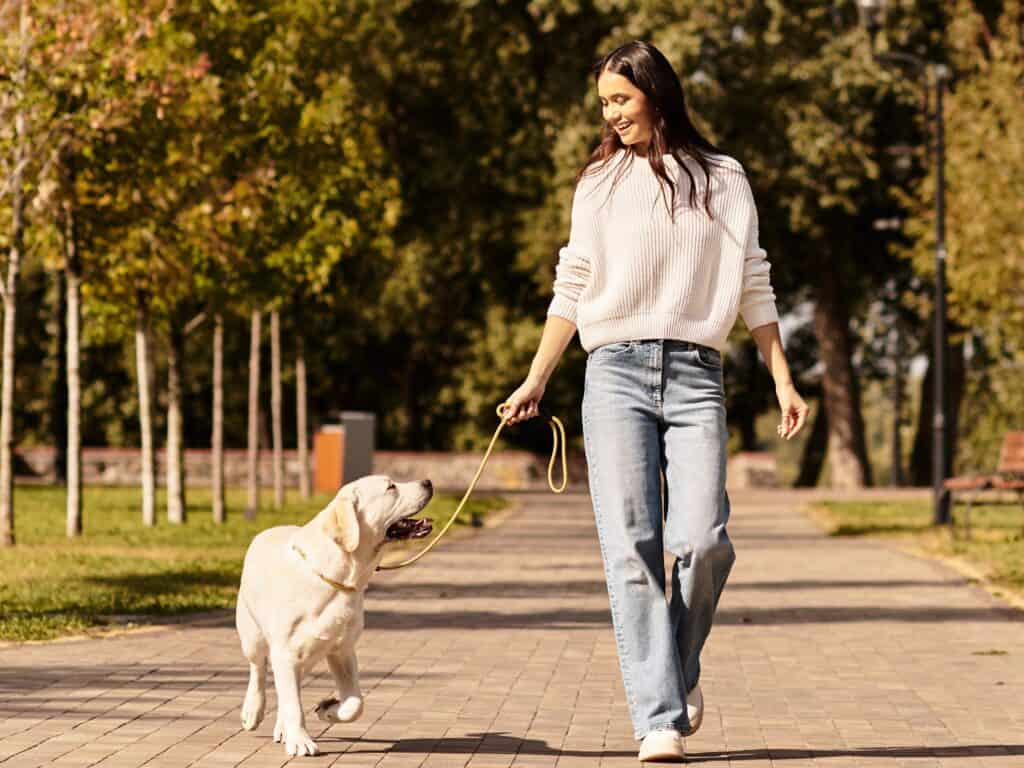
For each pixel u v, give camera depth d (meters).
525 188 44.34
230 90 21.66
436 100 43.62
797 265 44.81
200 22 21.34
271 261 23.50
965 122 31.95
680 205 6.33
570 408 52.16
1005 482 20.34
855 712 7.86
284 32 22.61
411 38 40.88
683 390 6.34
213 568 15.59
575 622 11.89
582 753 6.70
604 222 6.40
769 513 30.89
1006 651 10.23
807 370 55.12
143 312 23.09
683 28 36.22
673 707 6.27
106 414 53.19
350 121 24.61
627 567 6.30
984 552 18.36
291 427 55.56
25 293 49.97
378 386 54.75
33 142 17.67
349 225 24.48
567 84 39.25
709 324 6.34
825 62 37.19
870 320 51.81
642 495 6.32
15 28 17.72
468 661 9.67
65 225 19.48
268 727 7.24
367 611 12.57
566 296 6.52
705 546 6.20
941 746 6.91
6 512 18.56
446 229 44.78
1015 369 54.62
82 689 8.27
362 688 8.55
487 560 18.03
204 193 19.84
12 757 6.47
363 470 26.67
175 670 8.97
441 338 52.44
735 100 37.78
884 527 24.09
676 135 6.40
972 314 32.19
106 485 42.53
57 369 41.84
